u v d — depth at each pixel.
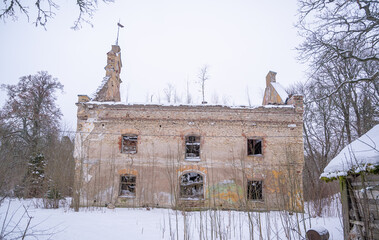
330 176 7.72
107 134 18.30
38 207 16.62
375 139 6.94
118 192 17.59
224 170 17.75
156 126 18.41
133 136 18.75
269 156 17.86
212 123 18.38
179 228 11.41
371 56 8.89
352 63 12.83
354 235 7.25
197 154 19.56
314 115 21.73
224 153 18.00
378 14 7.95
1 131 9.31
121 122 18.44
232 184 17.48
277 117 18.39
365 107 18.28
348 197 7.51
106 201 17.39
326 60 9.27
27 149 21.70
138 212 15.52
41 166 19.86
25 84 29.88
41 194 18.08
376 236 6.42
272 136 18.19
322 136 24.00
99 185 17.53
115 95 24.33
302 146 18.00
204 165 17.84
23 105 28.36
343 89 16.97
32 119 27.69
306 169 21.25
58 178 16.81
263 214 14.48
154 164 17.89
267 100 24.45
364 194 6.16
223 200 17.23
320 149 24.77
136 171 17.81
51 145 21.86
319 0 8.57
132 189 19.06
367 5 8.20
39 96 30.14
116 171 17.84
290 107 18.42
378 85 13.59
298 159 17.75
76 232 10.19
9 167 8.88
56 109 31.20
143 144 18.17
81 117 18.44
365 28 8.45
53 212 14.48
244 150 18.02
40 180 18.61
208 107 18.42
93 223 11.82
